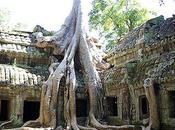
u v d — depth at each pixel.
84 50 21.38
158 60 16.11
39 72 21.20
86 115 20.62
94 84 20.03
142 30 19.08
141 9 29.91
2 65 20.33
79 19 22.41
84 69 21.03
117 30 31.39
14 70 20.14
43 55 22.38
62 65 19.98
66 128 18.11
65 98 19.22
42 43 22.11
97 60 22.08
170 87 14.47
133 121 16.98
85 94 20.56
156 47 16.78
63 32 22.64
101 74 21.38
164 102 14.80
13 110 19.22
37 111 22.06
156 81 15.11
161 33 17.66
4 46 21.23
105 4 31.69
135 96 17.05
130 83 17.27
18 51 21.33
